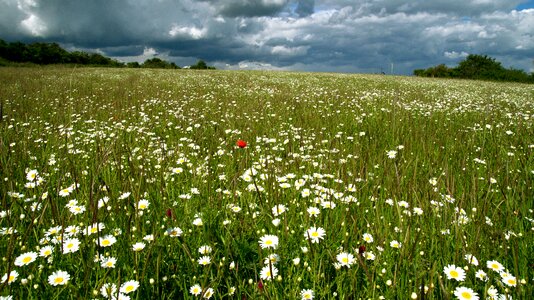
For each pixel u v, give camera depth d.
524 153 4.48
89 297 1.78
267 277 1.89
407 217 2.47
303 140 5.28
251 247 2.25
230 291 1.81
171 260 2.12
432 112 8.53
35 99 9.57
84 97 10.20
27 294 1.85
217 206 2.88
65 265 2.08
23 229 2.41
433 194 2.85
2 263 1.98
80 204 2.83
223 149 4.82
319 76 27.52
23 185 3.13
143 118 7.14
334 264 1.92
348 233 2.36
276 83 17.47
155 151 4.43
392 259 2.18
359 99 10.92
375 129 6.28
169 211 2.22
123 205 2.63
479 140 5.53
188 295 1.88
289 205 2.95
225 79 19.66
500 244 2.20
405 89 16.08
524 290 1.76
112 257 2.04
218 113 7.96
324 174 3.48
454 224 2.27
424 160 4.21
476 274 1.84
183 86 14.53
